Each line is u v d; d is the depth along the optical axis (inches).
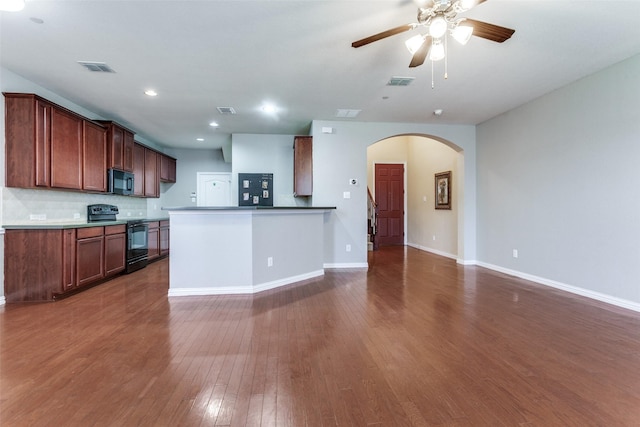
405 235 343.0
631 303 124.0
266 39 109.8
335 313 121.7
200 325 109.4
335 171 213.2
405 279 179.3
